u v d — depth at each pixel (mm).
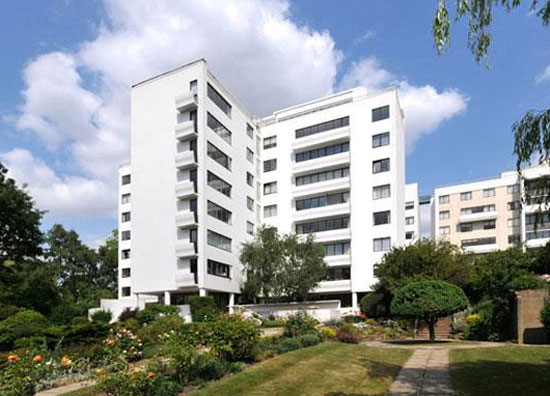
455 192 76312
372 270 44344
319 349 16188
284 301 41906
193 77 41281
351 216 46156
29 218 36969
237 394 9508
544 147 7996
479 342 21266
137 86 44219
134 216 42219
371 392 10086
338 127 48688
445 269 32219
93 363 14758
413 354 16141
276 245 41219
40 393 11273
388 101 46281
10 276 35531
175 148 41219
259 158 52812
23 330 22625
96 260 71562
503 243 70750
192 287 38938
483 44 8195
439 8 7992
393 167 44969
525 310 22406
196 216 39469
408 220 78125
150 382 8828
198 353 11805
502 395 9500
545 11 7949
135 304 41750
